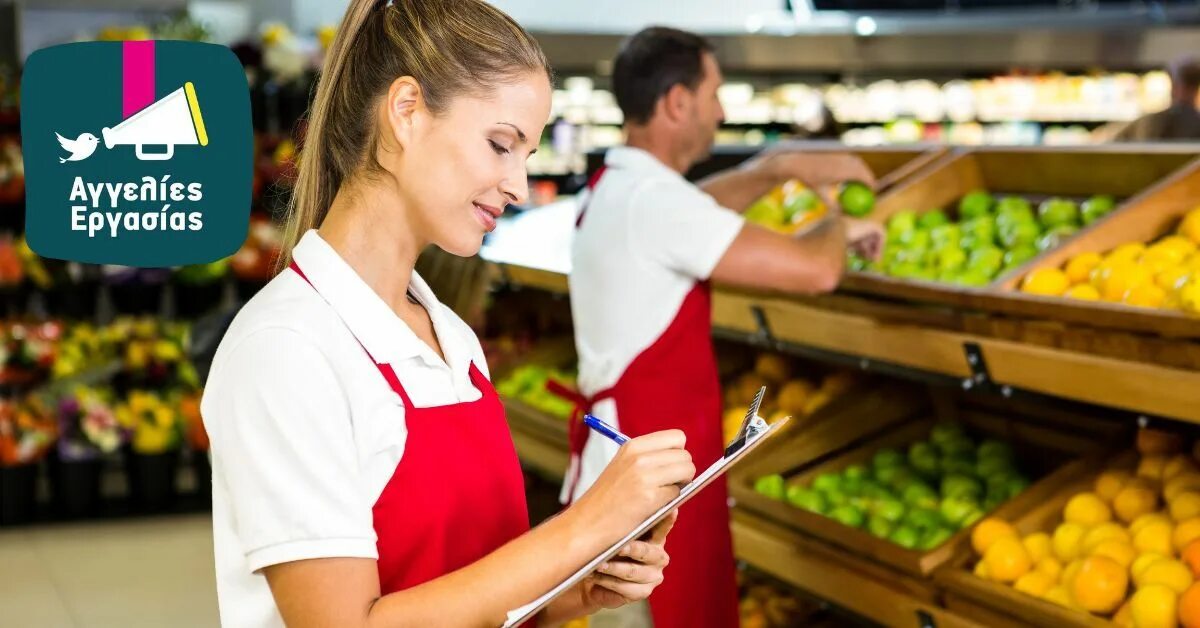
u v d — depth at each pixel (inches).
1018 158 137.9
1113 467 108.3
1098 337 93.5
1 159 231.6
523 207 228.8
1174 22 357.7
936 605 103.6
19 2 295.7
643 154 109.3
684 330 106.6
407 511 50.4
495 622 48.0
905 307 112.1
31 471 214.4
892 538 112.7
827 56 344.8
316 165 54.1
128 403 224.1
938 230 131.4
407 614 47.1
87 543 207.8
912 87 366.6
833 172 132.3
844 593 112.3
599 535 49.1
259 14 344.8
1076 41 352.2
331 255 51.1
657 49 108.7
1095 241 111.4
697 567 107.3
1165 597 87.7
